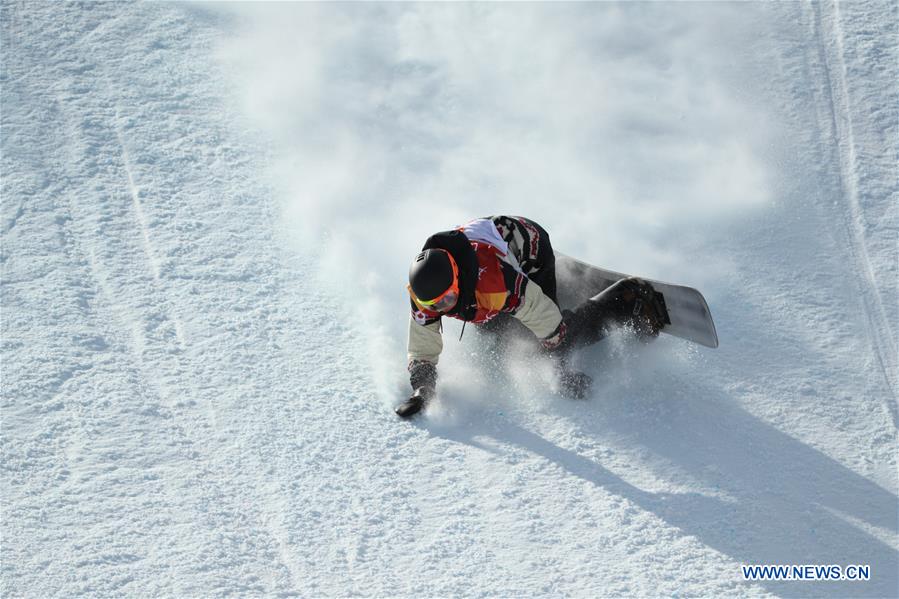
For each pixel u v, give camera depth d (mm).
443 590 8430
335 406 10836
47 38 18531
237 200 14727
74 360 11211
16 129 15812
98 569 8422
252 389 11008
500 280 9914
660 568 8703
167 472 9672
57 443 9930
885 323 12367
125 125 16234
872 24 19312
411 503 9500
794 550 8922
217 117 16812
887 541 9031
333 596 8328
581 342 11258
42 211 14023
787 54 18719
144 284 12727
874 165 15547
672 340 12047
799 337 12141
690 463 10047
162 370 11203
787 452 10211
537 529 9172
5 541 8641
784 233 14258
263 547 8852
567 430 10570
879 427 10602
